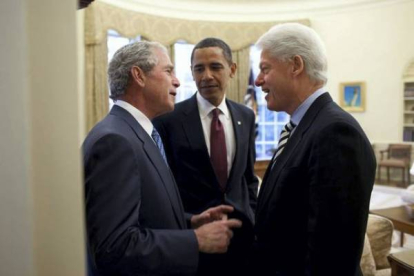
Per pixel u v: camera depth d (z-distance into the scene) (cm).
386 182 554
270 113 625
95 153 97
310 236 96
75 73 42
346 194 92
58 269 43
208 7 592
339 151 94
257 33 602
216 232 109
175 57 577
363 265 170
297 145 109
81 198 43
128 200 96
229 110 188
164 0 555
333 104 111
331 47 602
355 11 578
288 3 603
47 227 42
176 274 100
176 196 122
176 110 181
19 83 39
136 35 521
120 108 121
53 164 42
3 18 38
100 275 100
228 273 163
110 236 92
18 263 40
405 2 538
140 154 110
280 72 115
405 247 354
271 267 113
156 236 100
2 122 39
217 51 174
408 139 550
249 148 191
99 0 458
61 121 42
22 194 40
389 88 562
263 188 120
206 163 172
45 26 40
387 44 558
